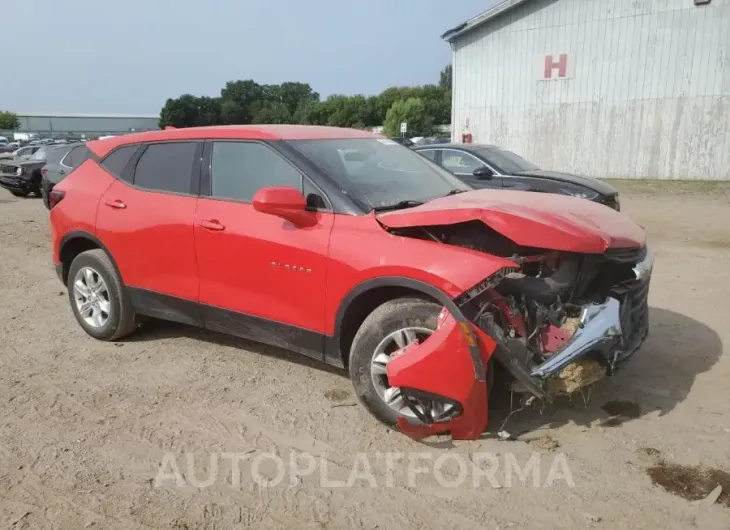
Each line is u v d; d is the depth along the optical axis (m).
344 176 4.04
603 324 3.31
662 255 8.36
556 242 3.29
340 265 3.71
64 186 5.48
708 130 18.31
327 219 3.87
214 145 4.56
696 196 15.33
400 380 3.35
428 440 3.60
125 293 5.09
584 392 4.07
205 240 4.40
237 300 4.32
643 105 19.08
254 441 3.65
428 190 4.40
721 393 4.09
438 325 3.35
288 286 3.99
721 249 8.70
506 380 3.46
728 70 17.72
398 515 2.95
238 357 4.94
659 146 19.11
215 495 3.14
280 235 4.00
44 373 4.70
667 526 2.80
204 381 4.50
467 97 22.22
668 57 18.45
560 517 2.89
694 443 3.48
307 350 4.05
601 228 3.57
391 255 3.51
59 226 5.43
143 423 3.89
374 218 3.71
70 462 3.45
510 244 3.60
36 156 18.28
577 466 3.29
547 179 9.50
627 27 18.84
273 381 4.47
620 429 3.66
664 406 3.93
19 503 3.08
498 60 21.28
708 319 5.56
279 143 4.23
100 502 3.09
